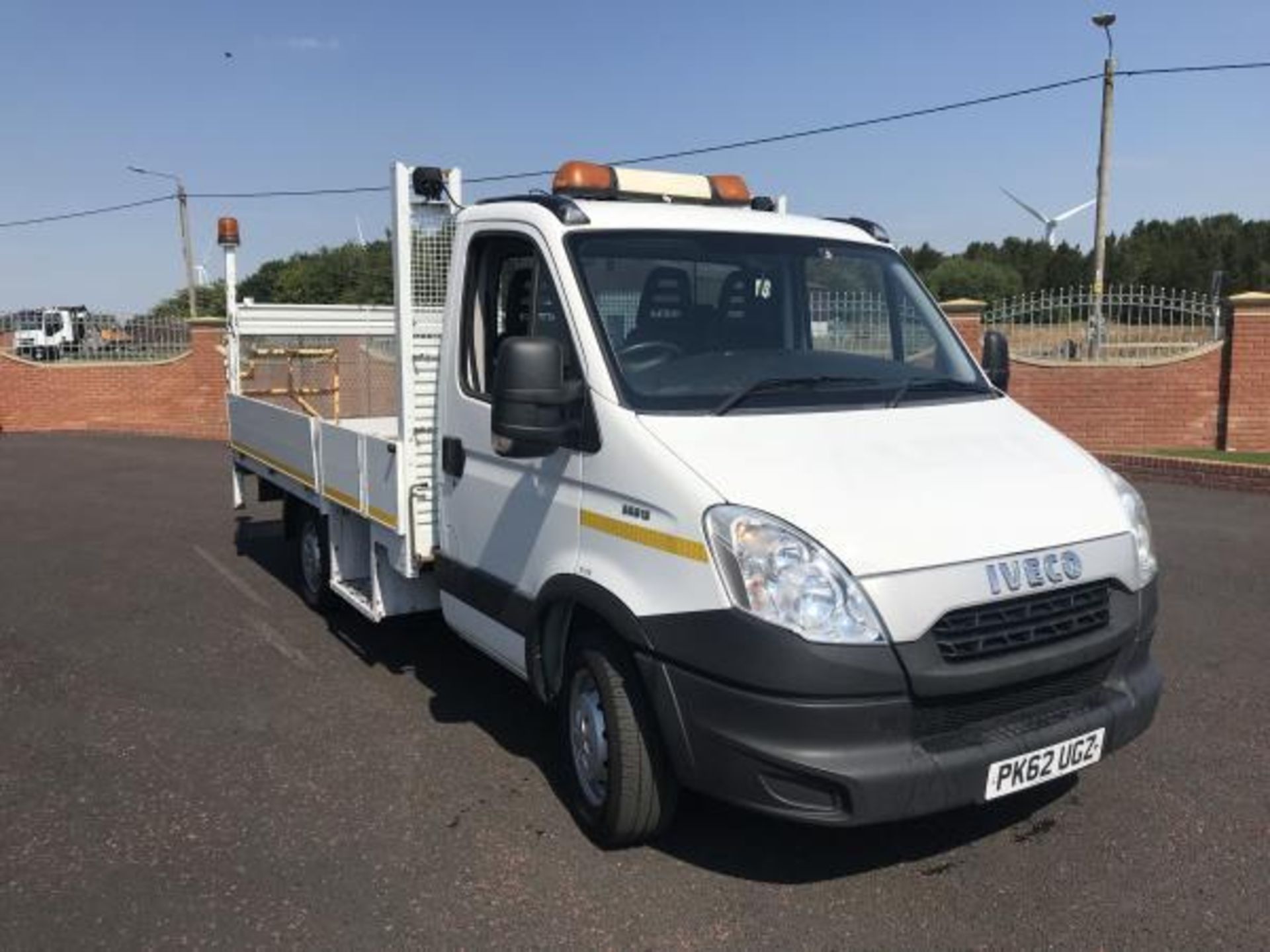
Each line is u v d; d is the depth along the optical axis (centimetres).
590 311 403
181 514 1102
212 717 532
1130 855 385
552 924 348
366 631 678
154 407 1961
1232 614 675
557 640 419
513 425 380
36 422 2019
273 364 866
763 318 447
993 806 422
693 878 375
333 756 483
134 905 362
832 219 523
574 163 490
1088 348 1459
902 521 335
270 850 398
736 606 326
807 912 353
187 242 3675
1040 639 340
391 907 359
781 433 372
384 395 884
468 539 475
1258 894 358
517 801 436
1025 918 347
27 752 490
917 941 336
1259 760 462
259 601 751
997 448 390
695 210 473
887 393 419
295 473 697
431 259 505
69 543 949
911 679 319
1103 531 363
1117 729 360
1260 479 1081
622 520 368
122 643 655
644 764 372
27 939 342
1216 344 1393
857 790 315
